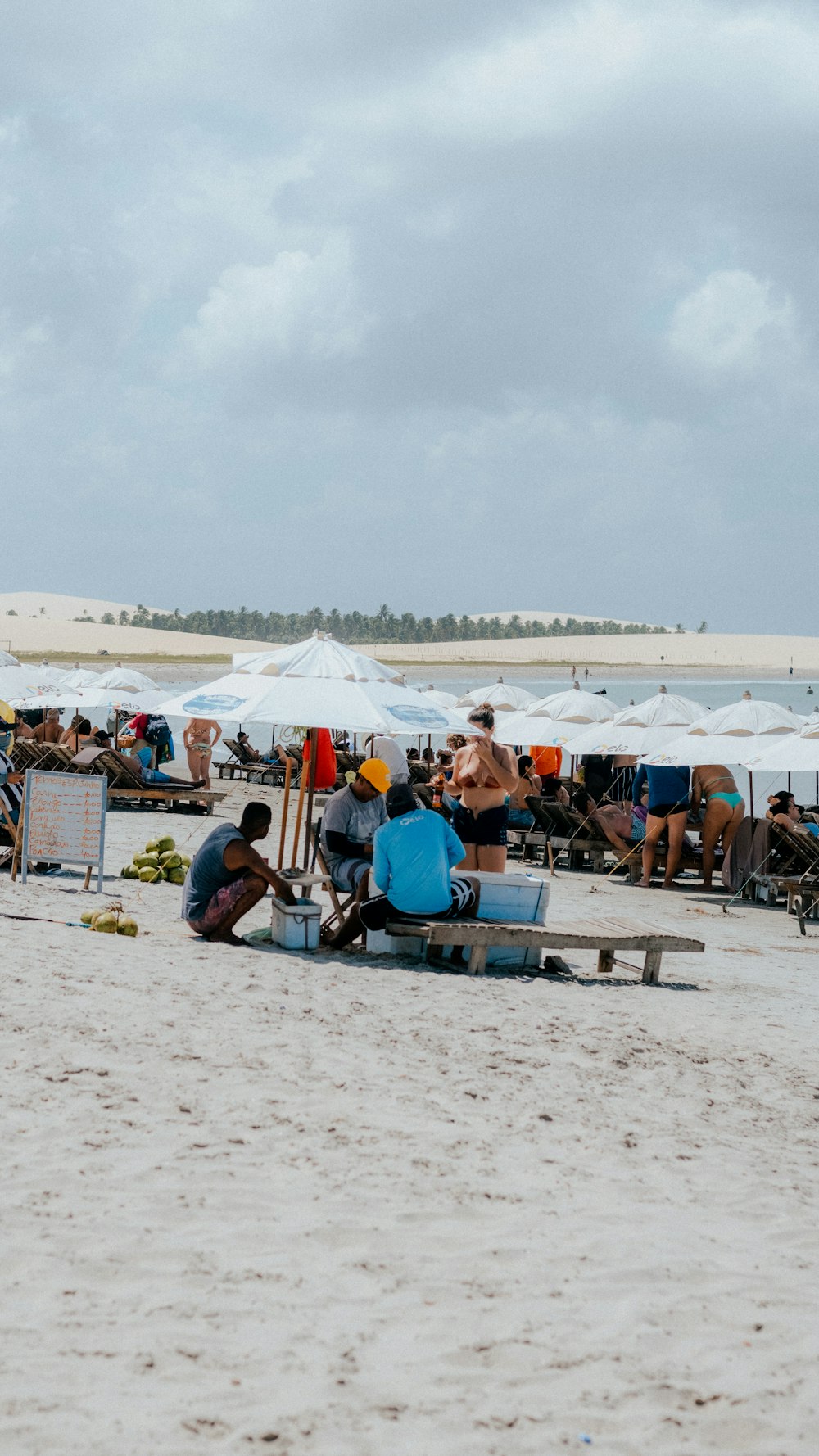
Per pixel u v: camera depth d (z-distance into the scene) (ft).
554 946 34.91
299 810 43.60
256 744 153.69
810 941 49.96
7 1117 19.31
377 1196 17.48
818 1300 15.48
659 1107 23.32
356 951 36.73
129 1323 13.46
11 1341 12.87
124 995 27.27
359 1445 11.50
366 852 38.65
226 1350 13.03
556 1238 16.63
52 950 31.73
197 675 551.18
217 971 31.14
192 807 84.48
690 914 55.93
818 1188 19.75
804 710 327.06
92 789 44.29
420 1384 12.69
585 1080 24.53
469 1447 11.61
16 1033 23.52
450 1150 19.60
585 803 76.79
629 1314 14.61
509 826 78.64
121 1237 15.55
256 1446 11.32
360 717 37.27
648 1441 11.98
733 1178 19.77
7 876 46.65
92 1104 20.16
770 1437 12.24
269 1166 18.24
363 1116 20.79
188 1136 19.15
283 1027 25.98
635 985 36.01
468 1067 24.47
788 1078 26.50
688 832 75.61
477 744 42.24
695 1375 13.35
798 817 59.88
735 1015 32.86
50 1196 16.57
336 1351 13.19
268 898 48.03
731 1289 15.57
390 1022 27.53
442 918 35.86
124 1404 11.82
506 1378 12.95
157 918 40.52
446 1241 16.26
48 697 84.33
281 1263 15.21
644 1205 18.19
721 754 60.95
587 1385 12.95
